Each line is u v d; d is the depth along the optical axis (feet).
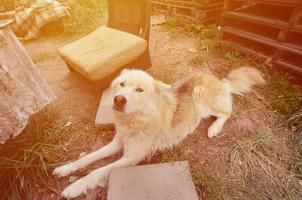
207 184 2.60
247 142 3.12
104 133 3.37
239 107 3.73
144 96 2.52
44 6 6.39
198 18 6.02
